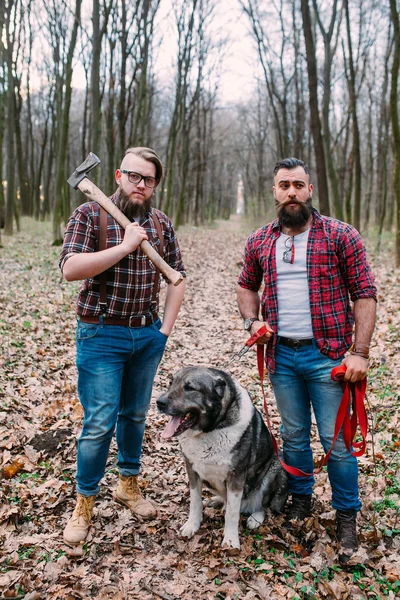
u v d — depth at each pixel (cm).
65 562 302
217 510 363
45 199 3000
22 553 308
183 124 2773
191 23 2306
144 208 316
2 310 855
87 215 306
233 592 280
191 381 300
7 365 612
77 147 4156
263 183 3553
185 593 281
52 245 1717
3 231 1956
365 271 302
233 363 680
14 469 393
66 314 880
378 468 399
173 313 343
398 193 1194
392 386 541
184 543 324
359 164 1786
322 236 301
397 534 326
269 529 336
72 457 422
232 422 308
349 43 1659
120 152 1873
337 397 307
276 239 314
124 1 1683
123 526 339
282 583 289
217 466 313
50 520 342
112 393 314
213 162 4262
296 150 2486
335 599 274
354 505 310
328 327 304
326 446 313
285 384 322
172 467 421
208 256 1856
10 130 1811
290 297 309
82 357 315
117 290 308
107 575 293
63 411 510
